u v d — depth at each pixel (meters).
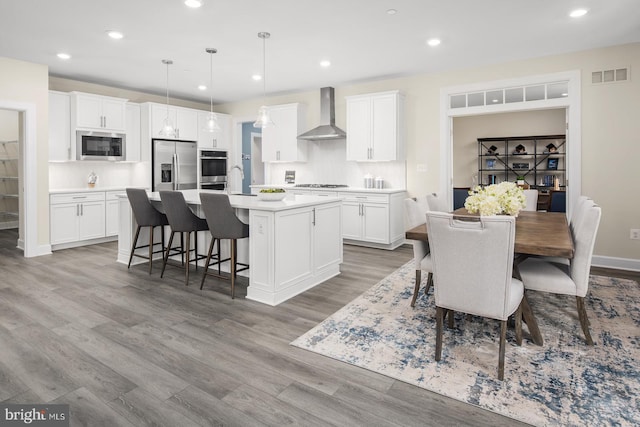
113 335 2.61
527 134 8.16
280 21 3.55
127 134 6.19
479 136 8.61
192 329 2.72
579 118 4.45
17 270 4.25
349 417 1.76
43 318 2.89
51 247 5.23
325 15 3.43
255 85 6.07
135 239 4.28
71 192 5.35
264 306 3.19
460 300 2.16
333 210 4.02
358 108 5.76
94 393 1.93
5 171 7.05
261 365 2.22
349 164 6.29
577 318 2.88
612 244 4.39
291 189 6.33
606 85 4.30
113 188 5.92
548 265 2.72
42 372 2.13
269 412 1.79
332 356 2.33
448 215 2.08
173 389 1.97
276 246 3.23
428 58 4.69
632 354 2.32
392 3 3.19
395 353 2.37
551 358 2.29
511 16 3.46
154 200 4.55
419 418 1.76
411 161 5.66
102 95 5.91
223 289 3.63
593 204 2.61
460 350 2.40
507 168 8.19
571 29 3.77
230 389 1.98
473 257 2.06
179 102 7.14
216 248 4.27
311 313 3.04
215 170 7.27
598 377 2.07
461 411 1.81
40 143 5.00
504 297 2.03
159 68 5.11
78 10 3.32
